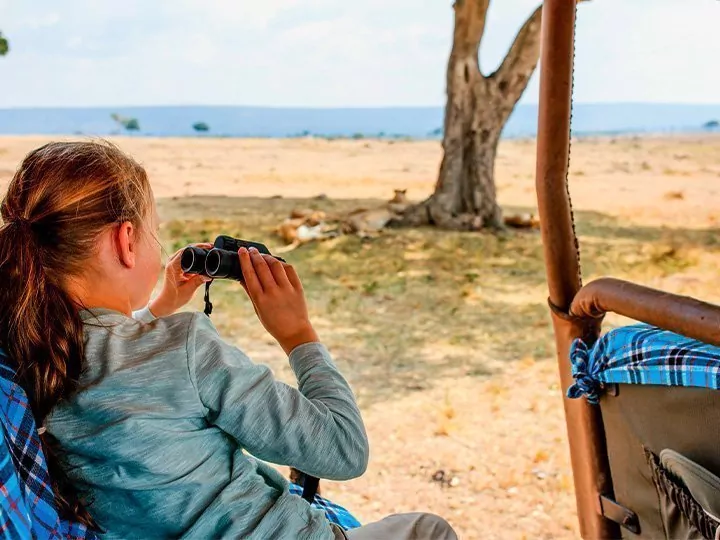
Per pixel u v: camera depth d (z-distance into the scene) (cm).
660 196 1636
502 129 1213
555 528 335
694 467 132
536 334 642
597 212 1409
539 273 891
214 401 127
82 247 127
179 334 130
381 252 1010
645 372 141
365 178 2292
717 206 1470
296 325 148
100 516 126
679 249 1002
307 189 1956
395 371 550
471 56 1180
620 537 166
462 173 1214
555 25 152
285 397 132
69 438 123
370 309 725
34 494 119
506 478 382
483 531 334
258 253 149
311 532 133
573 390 160
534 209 1557
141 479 123
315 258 973
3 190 135
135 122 11638
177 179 2156
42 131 11181
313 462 132
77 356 123
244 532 128
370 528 166
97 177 128
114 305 133
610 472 164
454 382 526
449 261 953
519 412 470
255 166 2694
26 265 122
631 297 141
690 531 139
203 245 155
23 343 121
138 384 124
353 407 141
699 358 128
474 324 675
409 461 404
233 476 130
